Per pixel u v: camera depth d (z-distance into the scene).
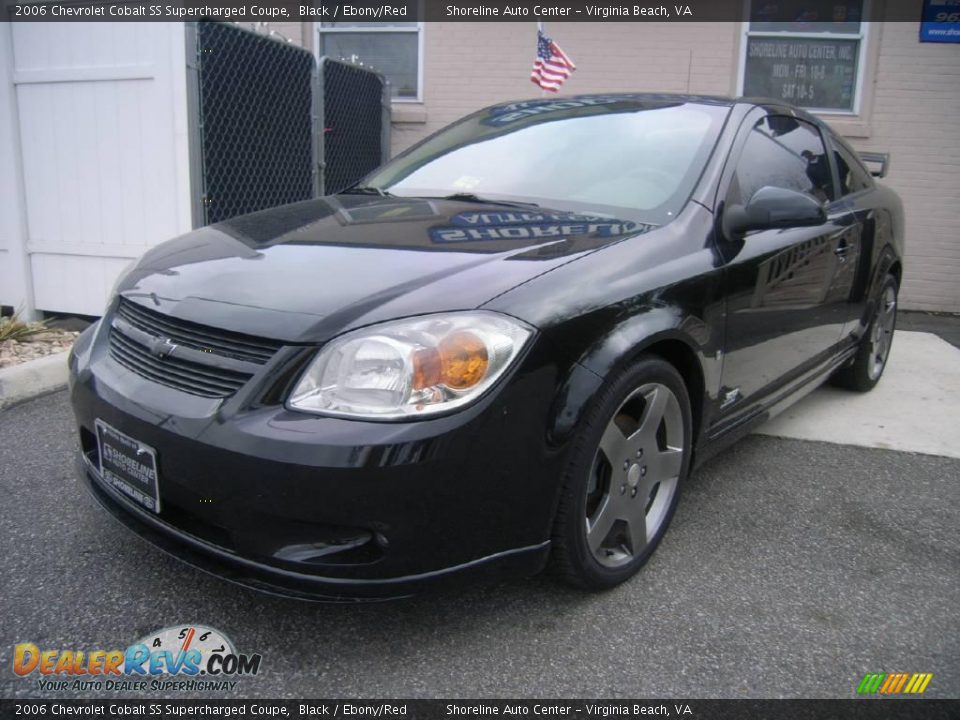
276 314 2.02
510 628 2.25
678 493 2.64
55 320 5.62
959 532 2.92
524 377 1.97
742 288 2.74
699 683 2.04
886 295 4.64
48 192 5.38
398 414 1.85
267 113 5.45
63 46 5.07
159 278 2.38
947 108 6.86
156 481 2.06
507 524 2.02
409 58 7.39
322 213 2.85
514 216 2.68
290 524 1.91
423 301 1.99
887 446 3.81
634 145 3.04
